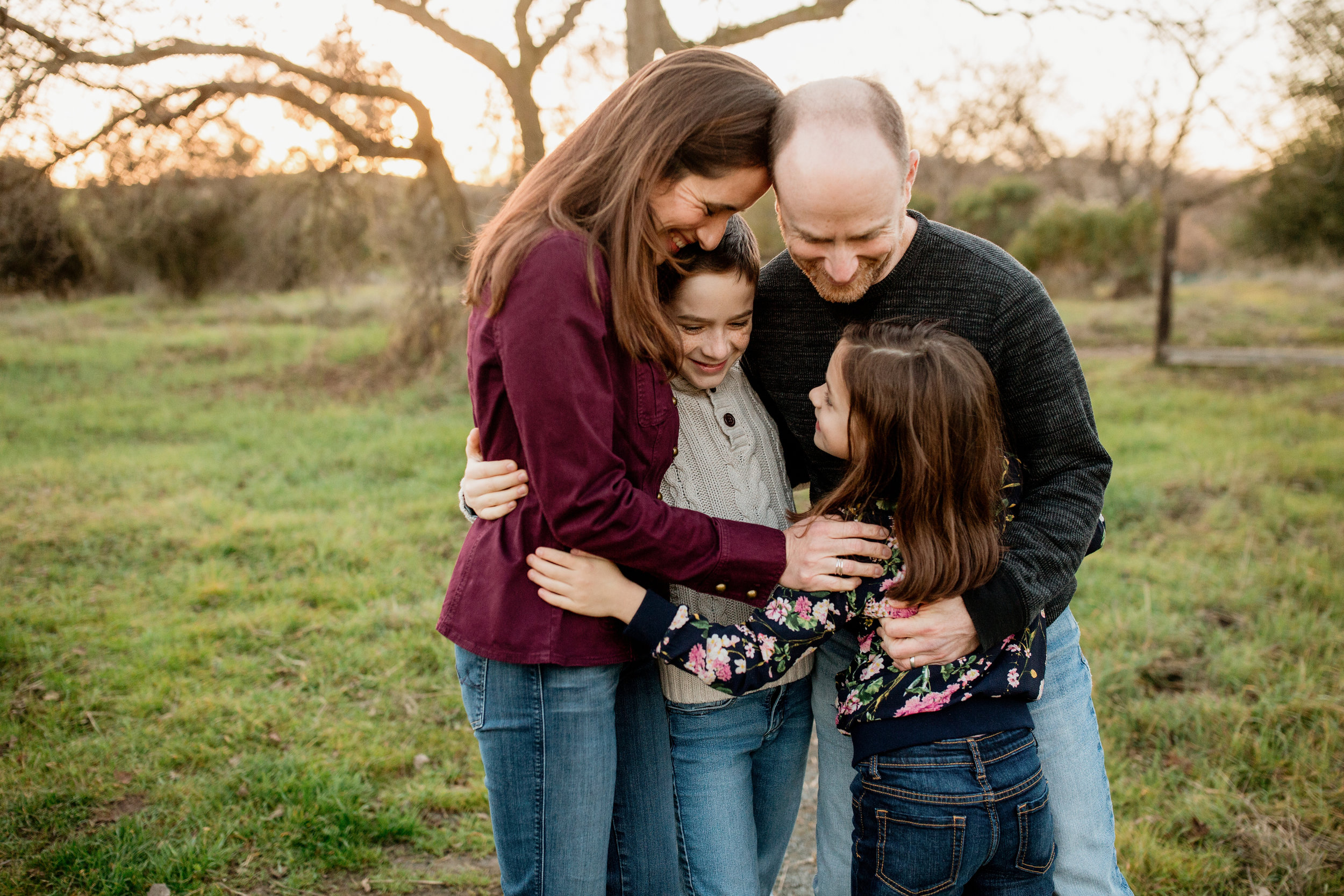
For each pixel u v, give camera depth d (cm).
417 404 887
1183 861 243
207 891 236
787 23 788
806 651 165
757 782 193
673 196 145
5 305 1561
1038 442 165
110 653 362
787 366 184
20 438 725
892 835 153
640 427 154
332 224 1244
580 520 142
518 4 812
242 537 491
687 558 148
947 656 153
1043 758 173
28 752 291
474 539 164
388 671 349
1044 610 167
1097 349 1298
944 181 2128
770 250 1563
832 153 136
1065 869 175
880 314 171
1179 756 292
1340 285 1716
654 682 175
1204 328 1436
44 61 573
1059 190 2578
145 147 848
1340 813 259
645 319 146
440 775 288
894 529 154
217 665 350
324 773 279
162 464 646
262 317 1580
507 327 141
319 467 651
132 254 1773
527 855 160
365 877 246
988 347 163
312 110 929
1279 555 448
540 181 153
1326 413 781
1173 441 690
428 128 1006
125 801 272
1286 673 333
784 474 187
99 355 1180
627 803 178
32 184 784
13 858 244
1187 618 383
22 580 435
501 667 157
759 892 179
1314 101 913
